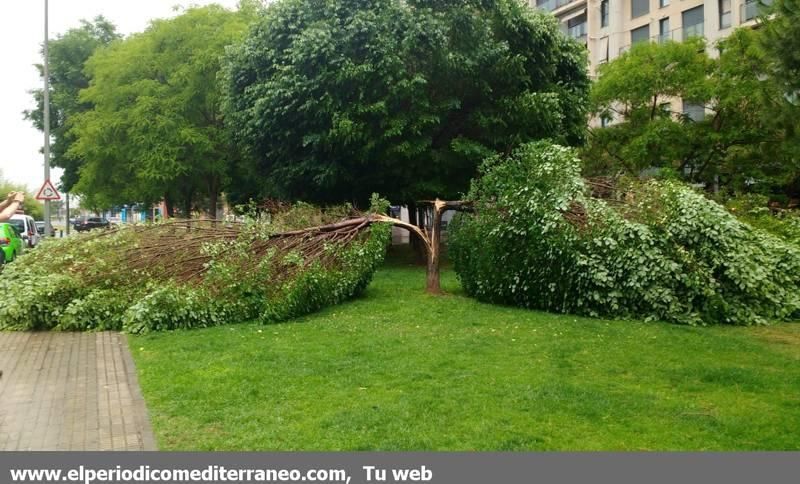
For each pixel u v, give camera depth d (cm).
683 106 2884
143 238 1037
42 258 1037
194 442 451
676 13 3253
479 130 1656
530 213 947
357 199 1764
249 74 1756
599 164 2325
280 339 795
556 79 1848
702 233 905
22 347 786
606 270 905
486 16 1639
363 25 1467
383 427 471
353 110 1496
